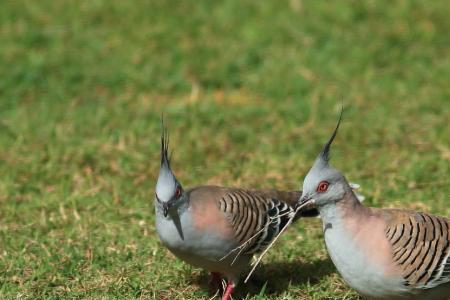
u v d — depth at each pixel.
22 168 13.70
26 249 10.98
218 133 15.01
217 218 9.21
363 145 14.36
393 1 19.56
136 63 17.75
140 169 13.61
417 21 18.80
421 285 8.34
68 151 14.21
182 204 9.10
